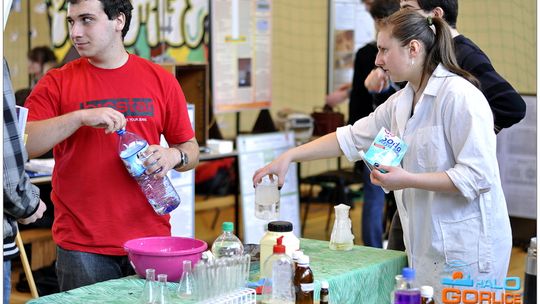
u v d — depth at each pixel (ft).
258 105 20.39
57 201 8.94
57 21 21.12
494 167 8.55
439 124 8.71
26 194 7.37
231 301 7.47
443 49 8.79
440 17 9.86
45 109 8.70
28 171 14.35
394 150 8.80
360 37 23.47
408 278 7.25
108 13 8.64
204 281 7.48
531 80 20.51
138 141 8.66
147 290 7.33
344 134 9.87
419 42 8.75
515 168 19.65
